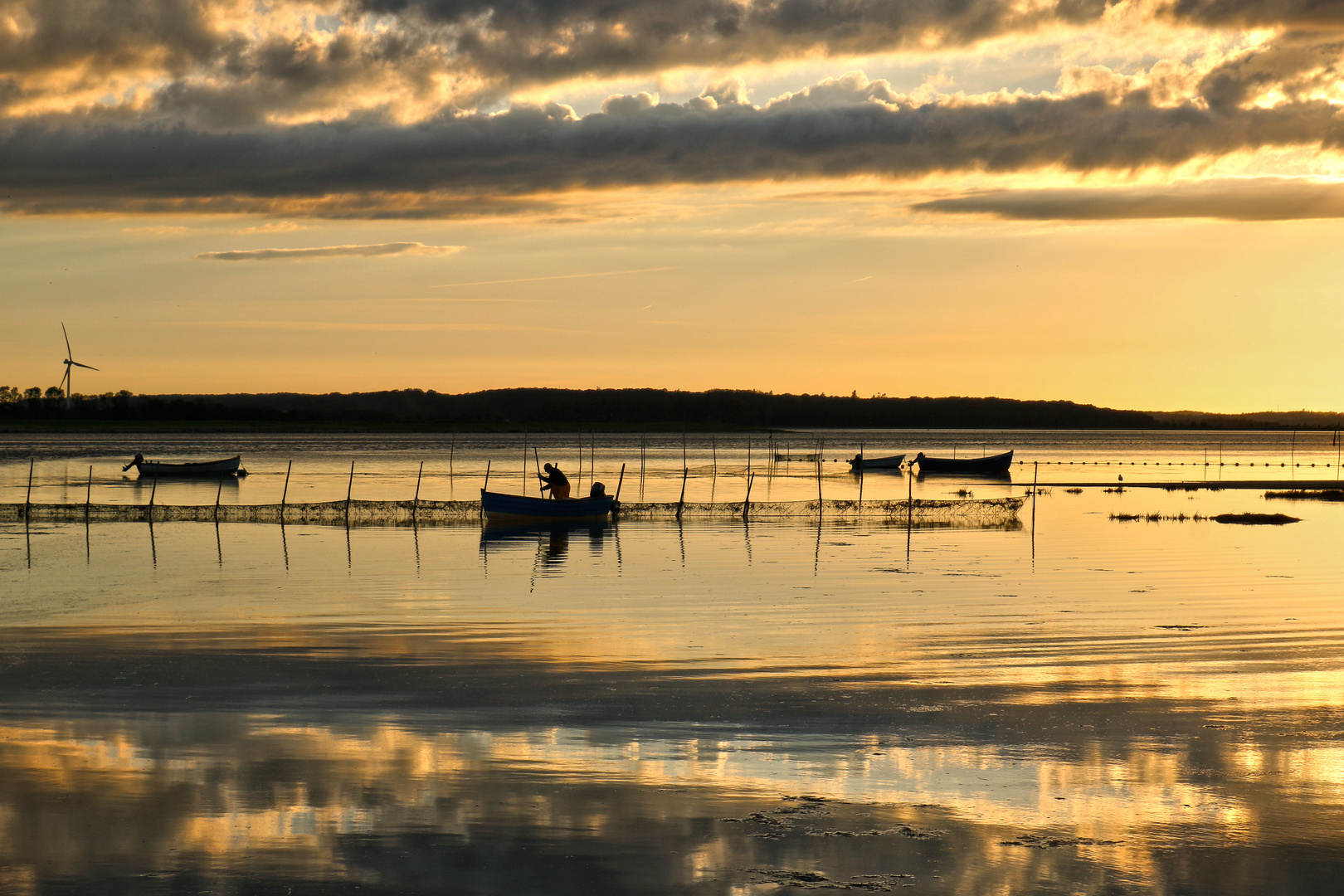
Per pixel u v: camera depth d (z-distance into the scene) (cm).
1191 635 2019
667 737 1302
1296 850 955
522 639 1983
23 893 856
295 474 8669
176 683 1591
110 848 945
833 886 877
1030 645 1919
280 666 1719
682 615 2267
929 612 2300
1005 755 1228
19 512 4688
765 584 2753
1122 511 5438
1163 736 1306
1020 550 3588
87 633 2016
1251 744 1273
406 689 1555
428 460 11075
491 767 1180
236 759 1201
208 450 13512
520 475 8694
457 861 923
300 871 901
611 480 8319
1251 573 2983
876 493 6938
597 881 884
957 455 14562
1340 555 3431
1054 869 912
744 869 910
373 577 2870
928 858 933
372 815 1027
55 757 1202
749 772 1166
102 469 9244
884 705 1466
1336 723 1370
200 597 2508
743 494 6850
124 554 3391
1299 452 16512
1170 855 941
